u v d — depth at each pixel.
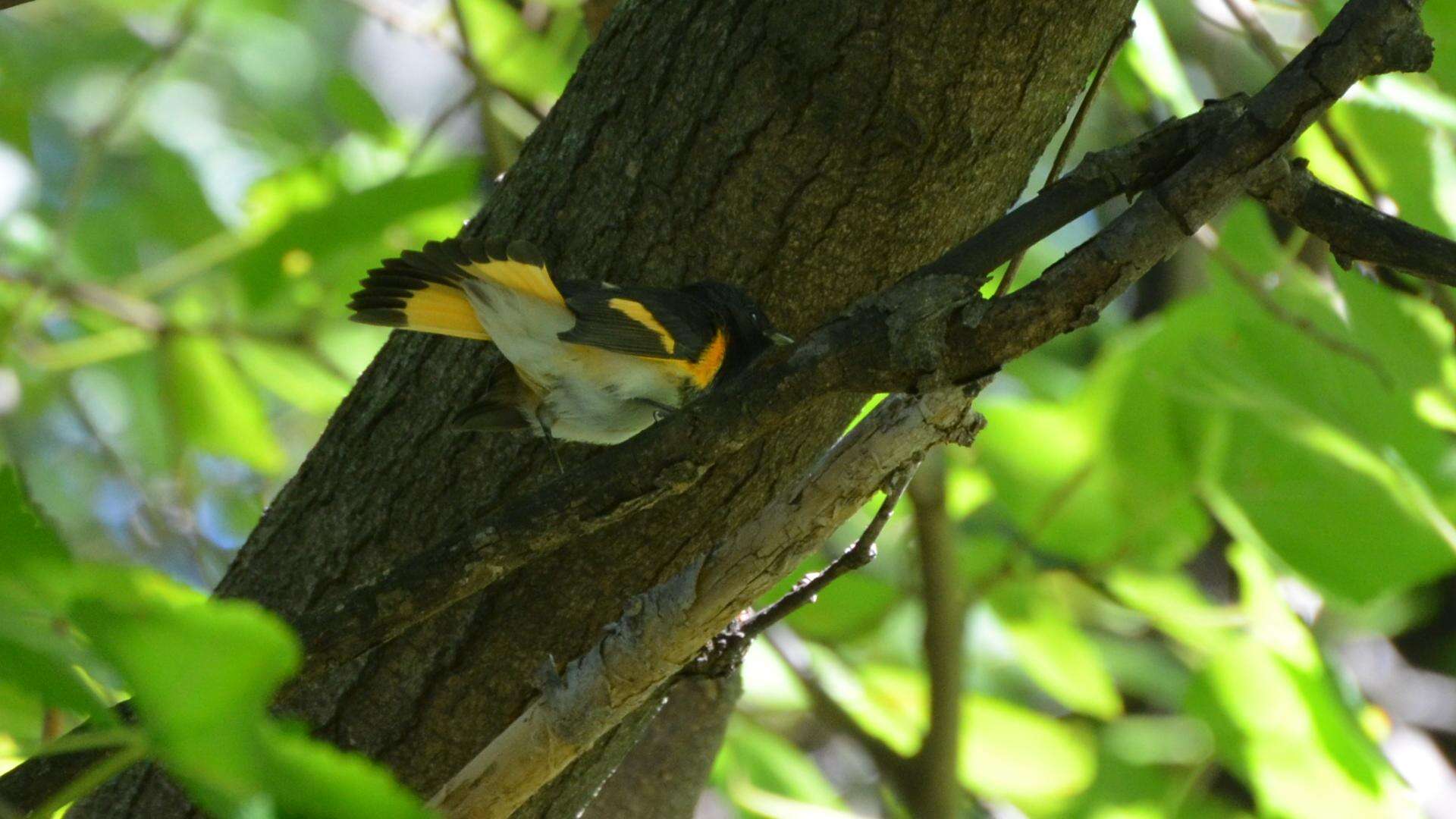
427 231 8.65
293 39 14.56
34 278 9.02
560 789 5.22
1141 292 14.23
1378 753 7.58
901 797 7.81
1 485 2.65
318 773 2.04
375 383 5.18
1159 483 8.42
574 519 3.92
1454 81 6.89
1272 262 7.71
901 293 3.80
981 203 4.80
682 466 3.87
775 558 4.08
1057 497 8.65
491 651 4.89
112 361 12.38
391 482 5.01
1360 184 6.83
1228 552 8.26
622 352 4.95
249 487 11.80
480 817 4.41
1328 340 7.24
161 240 11.89
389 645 4.92
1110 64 4.66
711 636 4.26
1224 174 3.83
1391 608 11.77
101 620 2.01
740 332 4.84
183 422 9.49
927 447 4.01
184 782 2.13
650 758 7.02
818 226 4.69
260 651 1.99
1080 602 9.84
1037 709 12.25
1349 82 3.77
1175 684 11.90
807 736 13.04
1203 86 12.50
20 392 11.00
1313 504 7.93
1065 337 13.47
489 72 9.16
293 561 5.05
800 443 4.86
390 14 9.06
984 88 4.53
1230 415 8.20
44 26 13.39
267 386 9.51
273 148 12.69
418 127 9.79
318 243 7.03
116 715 2.36
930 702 7.70
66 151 12.69
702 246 4.76
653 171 4.77
